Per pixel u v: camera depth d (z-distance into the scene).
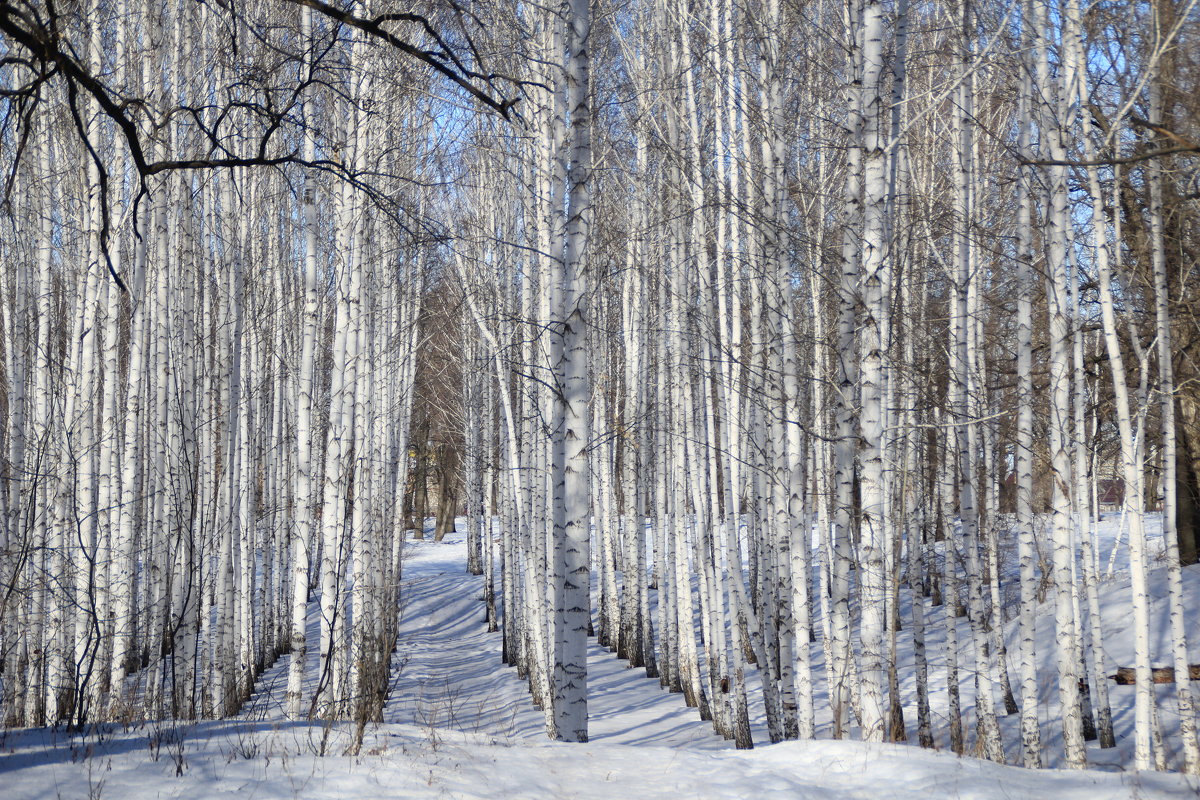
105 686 13.21
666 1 15.74
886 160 9.40
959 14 12.39
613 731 15.98
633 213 18.14
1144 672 10.48
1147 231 13.12
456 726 13.44
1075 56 10.16
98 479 13.23
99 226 12.47
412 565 44.03
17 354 12.69
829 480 24.27
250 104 5.89
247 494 20.81
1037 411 13.25
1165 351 11.41
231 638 14.59
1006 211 14.93
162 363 14.96
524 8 14.55
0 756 6.95
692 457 17.09
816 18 13.98
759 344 13.25
